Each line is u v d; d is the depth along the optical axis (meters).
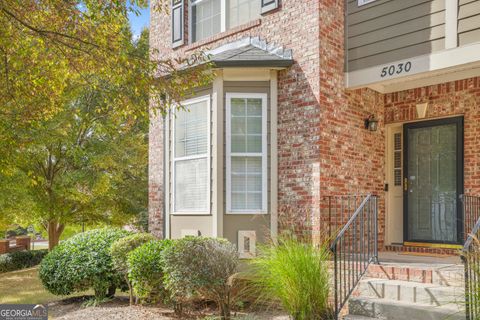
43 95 6.84
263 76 7.70
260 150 7.69
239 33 8.42
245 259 7.02
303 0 7.41
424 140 7.85
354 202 7.30
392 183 8.25
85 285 7.28
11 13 5.29
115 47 5.75
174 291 5.92
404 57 6.80
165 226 8.60
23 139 8.46
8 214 11.74
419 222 7.82
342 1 7.61
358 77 7.35
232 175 7.68
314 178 7.04
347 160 7.44
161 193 9.39
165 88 5.93
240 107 7.76
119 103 6.18
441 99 7.56
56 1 5.39
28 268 13.25
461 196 5.72
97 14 5.62
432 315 4.56
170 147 8.61
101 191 12.52
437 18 6.46
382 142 8.20
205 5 9.30
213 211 7.65
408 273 5.46
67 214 13.26
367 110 7.92
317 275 4.89
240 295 6.14
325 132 7.11
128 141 13.39
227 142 7.70
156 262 6.36
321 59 7.14
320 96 7.07
